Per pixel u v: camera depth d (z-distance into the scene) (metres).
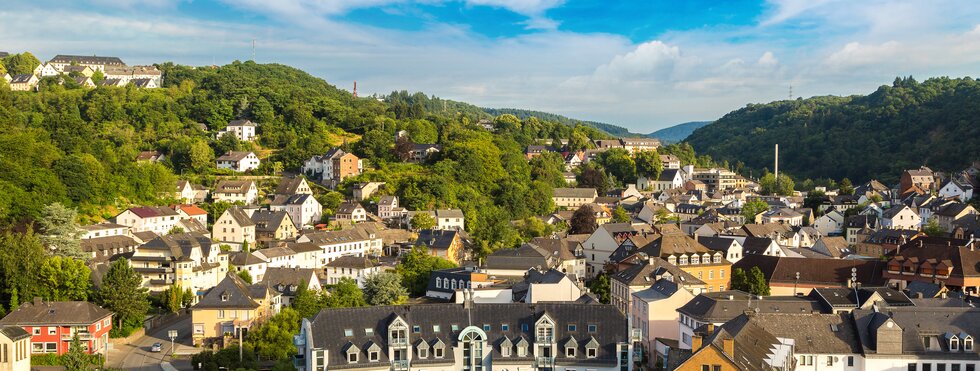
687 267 163.12
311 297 140.75
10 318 130.25
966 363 90.31
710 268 165.62
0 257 148.38
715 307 111.31
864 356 91.19
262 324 133.88
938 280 147.50
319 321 97.88
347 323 98.62
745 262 166.12
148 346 139.00
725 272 167.12
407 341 97.25
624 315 100.62
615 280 150.62
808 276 156.00
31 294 146.38
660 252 165.38
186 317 161.75
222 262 186.12
